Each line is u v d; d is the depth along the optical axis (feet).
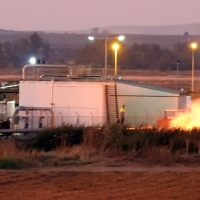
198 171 193.98
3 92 539.70
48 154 225.97
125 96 472.85
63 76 499.51
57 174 183.93
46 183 168.96
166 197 149.07
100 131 262.88
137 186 164.45
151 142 249.14
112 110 461.78
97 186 164.45
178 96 470.80
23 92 471.21
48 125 413.80
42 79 480.23
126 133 262.88
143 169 200.54
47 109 449.06
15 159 205.26
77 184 167.43
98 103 458.91
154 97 470.39
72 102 462.60
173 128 282.15
